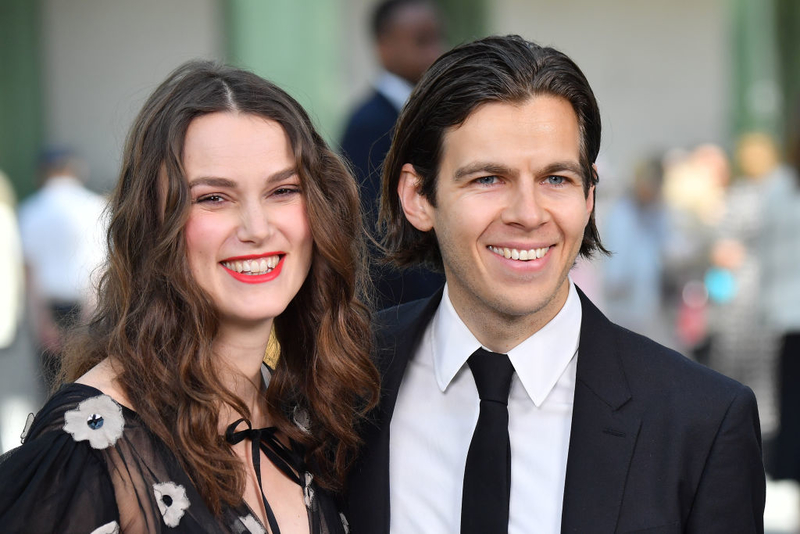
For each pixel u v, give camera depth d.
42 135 15.36
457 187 3.76
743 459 3.65
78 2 15.29
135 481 3.52
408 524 3.96
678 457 3.63
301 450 4.01
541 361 3.88
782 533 8.97
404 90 6.98
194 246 3.66
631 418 3.71
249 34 12.25
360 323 4.09
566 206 3.71
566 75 3.71
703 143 16.98
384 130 6.79
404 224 4.24
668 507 3.59
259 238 3.65
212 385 3.67
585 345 3.87
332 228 3.86
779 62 17.17
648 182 12.37
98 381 3.65
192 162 3.63
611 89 16.81
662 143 16.94
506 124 3.66
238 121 3.66
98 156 15.40
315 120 4.91
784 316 9.16
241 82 3.72
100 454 3.49
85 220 11.67
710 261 12.07
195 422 3.62
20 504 3.36
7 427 9.69
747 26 16.91
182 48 15.27
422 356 4.16
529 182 3.67
